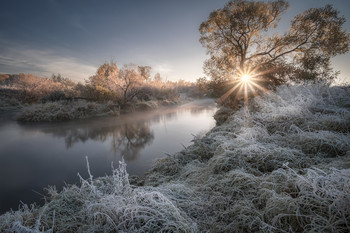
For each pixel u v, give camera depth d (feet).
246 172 8.64
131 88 52.85
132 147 19.22
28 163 15.37
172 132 25.46
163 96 74.74
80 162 15.55
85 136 23.53
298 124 13.78
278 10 45.60
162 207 6.17
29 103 51.62
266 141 11.84
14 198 10.61
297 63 44.34
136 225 5.74
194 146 15.10
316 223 4.97
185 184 9.12
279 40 46.39
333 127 11.84
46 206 7.32
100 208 6.38
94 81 53.62
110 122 32.86
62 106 39.19
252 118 17.28
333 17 39.47
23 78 60.18
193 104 72.69
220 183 8.16
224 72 47.09
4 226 5.99
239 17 43.96
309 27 41.24
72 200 7.97
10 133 24.97
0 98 51.67
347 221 4.53
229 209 6.69
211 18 47.09
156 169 12.80
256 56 49.88
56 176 13.21
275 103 20.65
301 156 9.05
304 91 19.84
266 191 6.49
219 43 50.31
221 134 17.03
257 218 5.65
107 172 13.69
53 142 21.04
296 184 6.30
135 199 6.46
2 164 15.20
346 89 19.97
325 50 41.45
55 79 76.74
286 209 5.57
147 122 32.94
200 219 6.53
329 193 5.17
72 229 6.38
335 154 9.14
